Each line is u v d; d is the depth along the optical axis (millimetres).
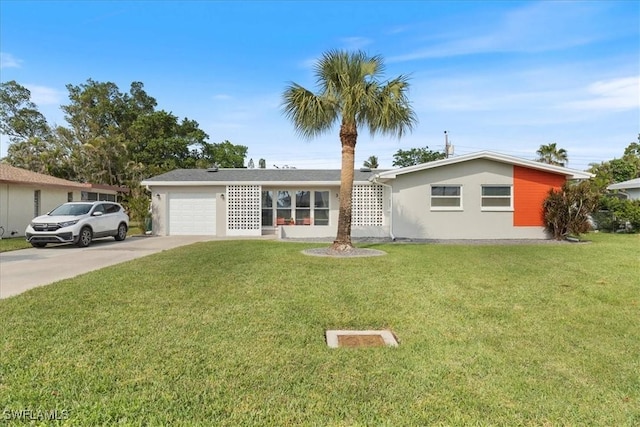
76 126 41875
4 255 11539
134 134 38281
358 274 7832
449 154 31922
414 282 7145
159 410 2754
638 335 4441
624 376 3395
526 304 5738
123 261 10102
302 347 4008
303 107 11062
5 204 17234
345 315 5168
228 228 18688
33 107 42344
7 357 3629
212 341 4109
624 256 10516
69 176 34188
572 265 9008
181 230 19047
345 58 11227
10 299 5789
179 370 3396
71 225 13383
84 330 4406
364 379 3287
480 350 3982
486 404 2887
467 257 10273
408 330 4625
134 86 44688
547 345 4133
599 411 2816
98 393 2979
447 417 2701
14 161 33438
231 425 2580
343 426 2580
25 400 2848
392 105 10867
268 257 10000
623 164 30750
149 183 18609
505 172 16719
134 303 5570
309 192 19281
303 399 2928
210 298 5875
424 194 16797
